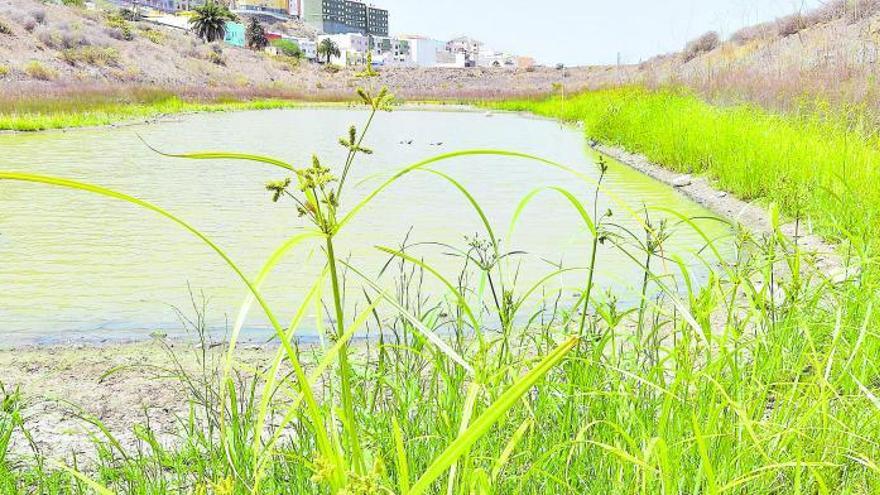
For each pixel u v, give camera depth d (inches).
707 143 458.0
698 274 229.9
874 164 302.7
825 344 123.1
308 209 54.7
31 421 132.3
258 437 57.1
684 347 91.0
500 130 980.6
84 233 298.5
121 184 434.9
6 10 1979.6
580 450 90.6
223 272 241.8
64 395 144.6
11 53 1784.0
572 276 231.8
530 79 3228.3
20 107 1010.7
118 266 248.8
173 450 117.8
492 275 234.1
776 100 565.9
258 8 7239.2
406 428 96.1
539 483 88.0
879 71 490.9
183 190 412.5
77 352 169.8
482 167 530.0
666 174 474.3
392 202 371.2
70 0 2918.3
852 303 136.5
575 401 96.9
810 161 335.9
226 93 2036.2
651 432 91.0
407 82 3442.4
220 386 125.4
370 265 248.1
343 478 49.9
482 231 303.1
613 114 724.0
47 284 227.3
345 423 57.1
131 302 209.9
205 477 99.3
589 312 186.9
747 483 85.4
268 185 53.3
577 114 1146.7
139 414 135.5
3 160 547.8
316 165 53.7
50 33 2009.1
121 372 156.7
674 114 581.9
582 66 3503.9
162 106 1366.9
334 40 6274.6
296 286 225.8
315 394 135.3
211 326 189.6
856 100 444.1
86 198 378.9
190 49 2640.3
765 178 351.3
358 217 331.0
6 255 262.4
